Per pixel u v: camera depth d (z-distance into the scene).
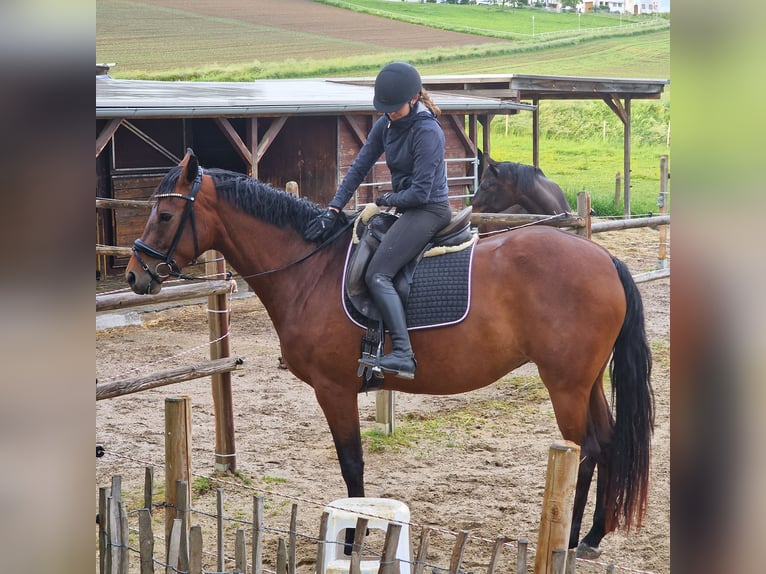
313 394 7.77
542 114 33.66
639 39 40.03
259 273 4.45
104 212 13.54
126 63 33.72
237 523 4.73
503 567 4.13
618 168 27.34
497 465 5.72
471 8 45.44
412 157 4.12
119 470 5.70
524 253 4.12
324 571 3.27
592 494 5.25
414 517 4.78
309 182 14.90
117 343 9.92
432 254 4.23
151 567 3.21
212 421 6.92
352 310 4.20
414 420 6.84
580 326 4.02
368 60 35.97
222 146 15.41
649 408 4.12
